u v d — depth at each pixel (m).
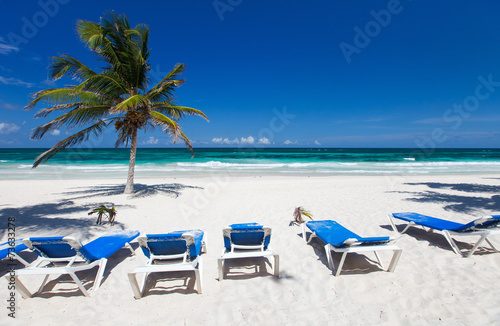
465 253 3.97
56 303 2.83
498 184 12.13
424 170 21.27
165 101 9.65
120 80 8.66
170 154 42.91
